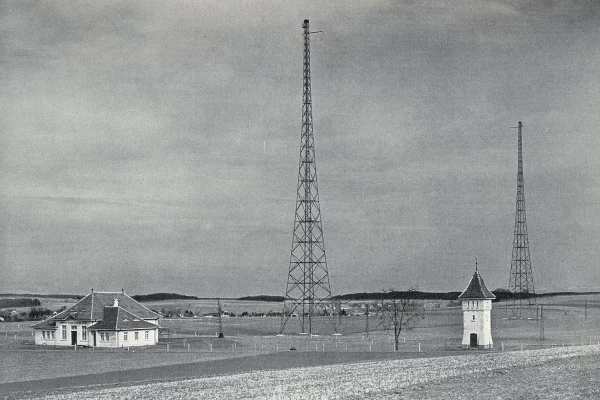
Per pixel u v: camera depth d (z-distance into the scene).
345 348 159.62
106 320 164.88
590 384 90.31
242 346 165.75
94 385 97.12
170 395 84.62
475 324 158.62
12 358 136.38
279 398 80.69
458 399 80.00
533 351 135.75
